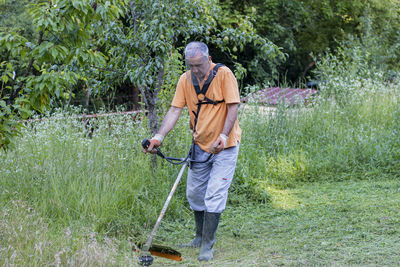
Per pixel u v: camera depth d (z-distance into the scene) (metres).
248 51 18.61
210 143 4.92
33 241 4.42
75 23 5.02
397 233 5.27
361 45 17.66
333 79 12.08
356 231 5.42
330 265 4.45
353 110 10.74
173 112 5.04
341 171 8.63
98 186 6.04
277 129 9.36
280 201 7.04
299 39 21.02
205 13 7.56
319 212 6.33
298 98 10.62
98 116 7.95
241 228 5.80
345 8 20.47
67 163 6.47
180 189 6.86
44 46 4.80
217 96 4.79
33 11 4.87
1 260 3.98
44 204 5.58
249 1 18.31
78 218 5.57
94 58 5.30
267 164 8.36
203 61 4.64
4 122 4.99
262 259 4.69
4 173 6.22
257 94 10.05
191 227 5.97
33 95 5.00
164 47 6.50
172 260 4.85
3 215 4.85
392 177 8.20
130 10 7.39
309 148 9.12
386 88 12.20
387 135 9.54
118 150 6.98
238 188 7.27
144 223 5.76
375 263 4.43
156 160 7.10
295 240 5.24
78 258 4.04
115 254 4.50
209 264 4.67
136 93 15.93
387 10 20.80
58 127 7.48
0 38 4.79
